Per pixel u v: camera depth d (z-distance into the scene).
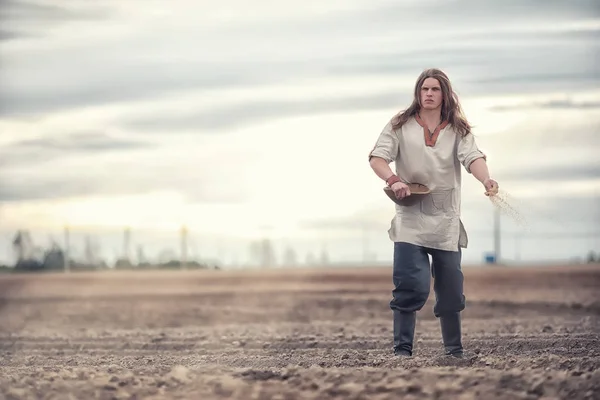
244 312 17.41
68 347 11.17
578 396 6.06
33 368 8.61
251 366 8.44
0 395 6.38
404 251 8.10
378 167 7.97
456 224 8.10
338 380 6.58
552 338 10.38
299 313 17.17
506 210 7.69
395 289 8.20
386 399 5.98
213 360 9.16
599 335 10.71
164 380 6.80
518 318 14.84
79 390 6.53
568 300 17.86
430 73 8.05
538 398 5.99
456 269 8.13
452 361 7.76
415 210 8.06
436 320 14.41
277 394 6.21
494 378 6.43
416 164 8.02
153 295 21.81
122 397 6.30
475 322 13.70
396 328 8.27
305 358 8.98
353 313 17.03
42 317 17.02
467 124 8.06
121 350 10.74
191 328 14.08
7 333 13.35
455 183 8.09
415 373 6.62
